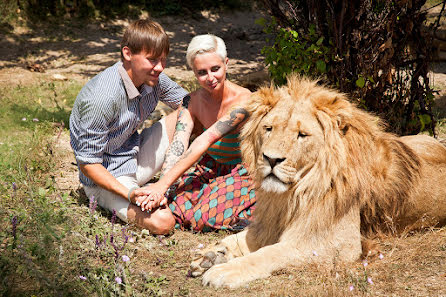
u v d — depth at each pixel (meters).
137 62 3.75
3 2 13.96
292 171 3.18
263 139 3.30
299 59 5.06
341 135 3.29
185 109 4.27
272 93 3.38
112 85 3.80
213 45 3.88
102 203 4.14
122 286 3.00
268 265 3.20
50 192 4.39
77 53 12.45
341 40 4.79
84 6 15.20
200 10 16.56
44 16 14.48
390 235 3.70
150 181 4.90
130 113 3.96
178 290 3.06
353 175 3.30
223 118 3.91
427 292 2.85
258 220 3.64
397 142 3.75
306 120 3.20
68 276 2.98
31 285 2.96
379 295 2.85
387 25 4.88
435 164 3.85
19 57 11.81
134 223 3.92
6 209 3.83
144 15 15.83
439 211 3.82
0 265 2.97
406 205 3.68
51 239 3.20
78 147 3.90
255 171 3.49
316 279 3.06
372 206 3.59
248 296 2.91
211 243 3.75
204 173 4.28
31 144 5.45
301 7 5.21
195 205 4.10
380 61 5.12
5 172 4.73
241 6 17.31
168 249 3.71
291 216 3.39
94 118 3.77
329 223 3.32
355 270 3.18
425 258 3.31
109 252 3.38
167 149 4.21
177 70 10.83
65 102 7.97
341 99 3.27
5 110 6.99
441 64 9.71
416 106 5.56
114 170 4.08
